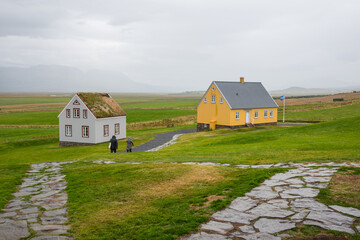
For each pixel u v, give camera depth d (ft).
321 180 40.34
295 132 119.03
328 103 349.00
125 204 37.76
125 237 27.91
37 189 49.67
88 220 32.83
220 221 29.01
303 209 30.50
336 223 26.76
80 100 159.02
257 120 199.11
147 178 50.11
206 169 54.29
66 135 163.63
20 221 33.06
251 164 58.54
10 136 180.45
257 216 29.60
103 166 65.98
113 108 173.99
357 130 104.94
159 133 194.80
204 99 196.03
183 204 35.42
